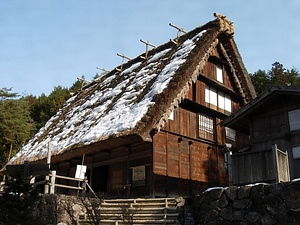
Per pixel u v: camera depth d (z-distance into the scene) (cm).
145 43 1939
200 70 1495
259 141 1124
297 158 1026
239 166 927
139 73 1736
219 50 1719
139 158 1377
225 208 764
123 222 804
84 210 981
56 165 1841
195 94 1552
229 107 1777
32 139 2080
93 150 1388
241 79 1798
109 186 1475
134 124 1205
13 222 597
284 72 3378
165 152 1372
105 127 1361
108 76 2258
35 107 4069
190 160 1469
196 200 845
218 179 1583
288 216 662
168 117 1303
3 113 2698
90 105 1867
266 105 1113
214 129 1648
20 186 632
